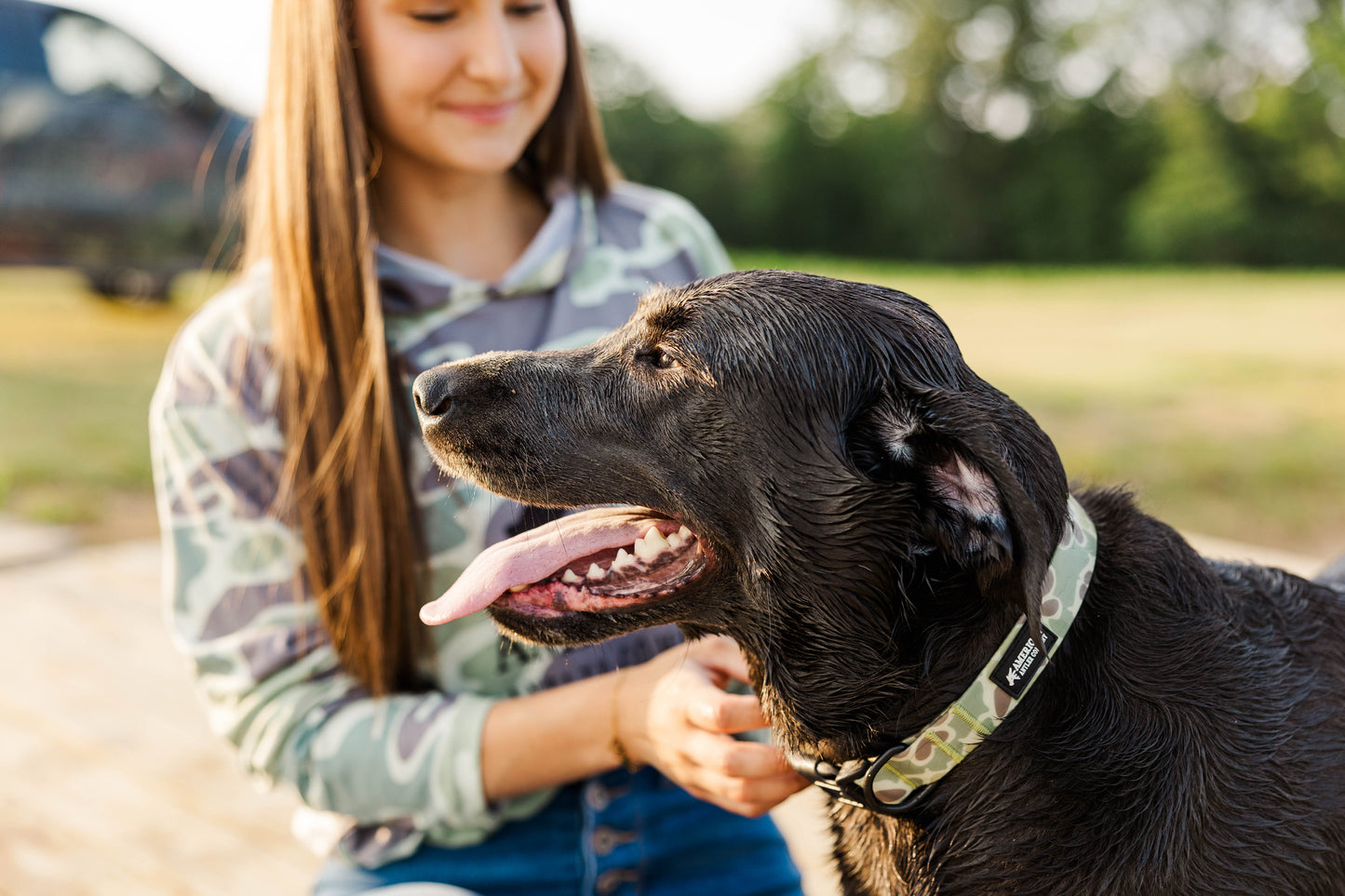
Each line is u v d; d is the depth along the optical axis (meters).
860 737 1.82
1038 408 7.82
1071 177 28.52
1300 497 5.85
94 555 4.72
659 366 1.92
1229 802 1.61
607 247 2.35
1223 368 9.34
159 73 9.89
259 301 2.09
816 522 1.79
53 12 9.47
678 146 29.98
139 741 3.23
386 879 2.04
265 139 2.10
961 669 1.70
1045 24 29.00
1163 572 1.77
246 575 2.02
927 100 29.98
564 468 1.91
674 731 1.77
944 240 29.52
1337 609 1.85
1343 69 24.94
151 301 10.54
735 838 2.13
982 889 1.68
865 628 1.79
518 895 2.04
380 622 1.97
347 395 1.99
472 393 1.92
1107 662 1.69
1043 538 1.46
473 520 2.05
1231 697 1.68
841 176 29.81
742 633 1.94
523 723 1.88
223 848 2.74
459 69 2.04
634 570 1.91
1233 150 26.33
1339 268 25.14
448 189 2.26
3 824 2.84
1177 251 26.30
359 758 1.92
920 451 1.69
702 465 1.85
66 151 9.44
